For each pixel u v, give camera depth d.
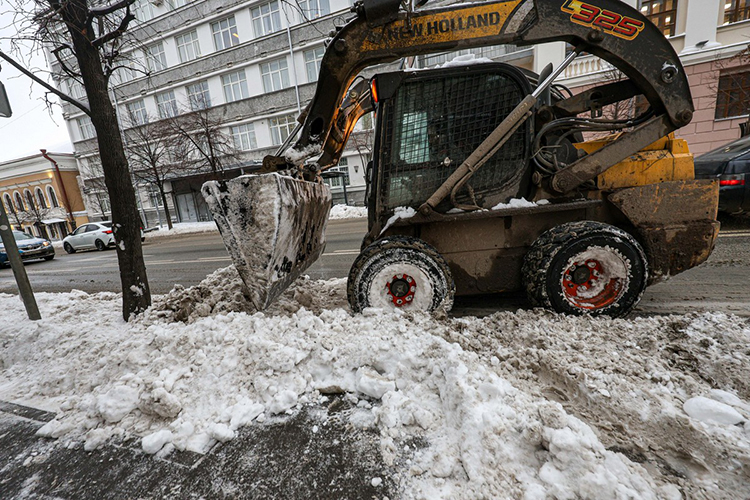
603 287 2.58
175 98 21.19
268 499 1.28
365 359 1.91
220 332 2.18
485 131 2.71
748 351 1.86
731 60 10.33
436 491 1.21
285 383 1.86
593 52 2.48
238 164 19.17
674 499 1.10
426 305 2.59
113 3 2.71
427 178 2.79
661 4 11.12
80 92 15.02
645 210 2.59
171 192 21.88
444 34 2.41
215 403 1.78
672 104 2.47
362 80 3.64
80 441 1.69
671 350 2.00
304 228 2.87
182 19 19.55
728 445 1.31
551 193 2.78
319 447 1.50
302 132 2.78
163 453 1.54
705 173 5.80
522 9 2.37
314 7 17.55
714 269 3.82
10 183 27.22
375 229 2.93
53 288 6.33
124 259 3.08
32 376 2.38
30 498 1.40
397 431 1.50
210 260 7.64
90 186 24.39
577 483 1.12
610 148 2.57
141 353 2.13
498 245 2.81
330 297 3.50
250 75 19.42
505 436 1.32
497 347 2.09
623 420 1.50
